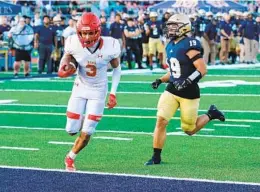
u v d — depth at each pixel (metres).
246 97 26.44
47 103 24.98
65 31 36.84
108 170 13.80
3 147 16.33
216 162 14.60
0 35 40.38
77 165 14.30
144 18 43.25
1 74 37.84
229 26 44.22
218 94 27.33
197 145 16.58
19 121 20.67
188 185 12.39
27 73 36.00
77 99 13.85
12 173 13.45
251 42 45.19
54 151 15.81
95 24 13.22
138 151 15.83
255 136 17.81
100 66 13.65
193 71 14.04
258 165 14.29
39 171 13.62
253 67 42.03
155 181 12.72
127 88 29.81
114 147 16.31
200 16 44.09
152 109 23.12
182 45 14.05
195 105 14.30
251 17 45.28
